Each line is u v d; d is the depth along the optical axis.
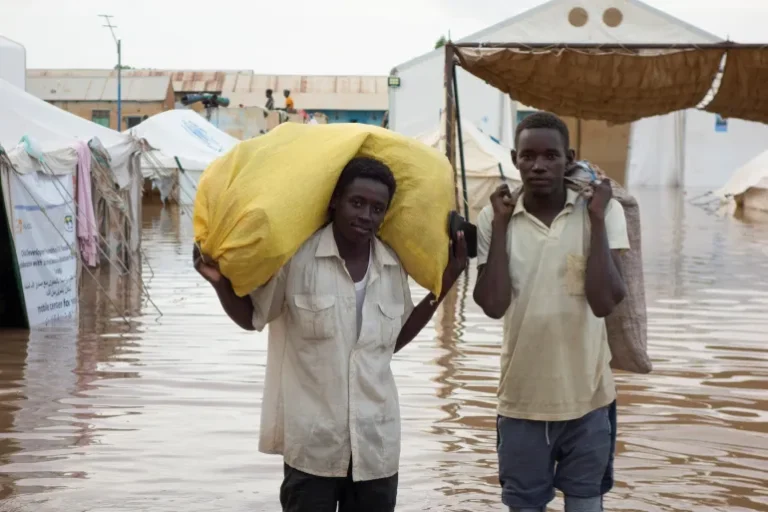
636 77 13.22
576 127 39.22
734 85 13.24
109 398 6.54
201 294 11.77
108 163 12.12
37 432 5.69
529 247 3.56
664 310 10.35
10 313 9.45
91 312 10.43
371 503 3.40
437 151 3.50
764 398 6.61
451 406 6.35
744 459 5.27
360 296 3.35
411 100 23.84
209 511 4.40
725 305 10.71
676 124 37.38
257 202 3.15
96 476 4.89
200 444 5.45
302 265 3.30
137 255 14.78
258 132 36.19
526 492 3.64
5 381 7.06
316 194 3.21
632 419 6.06
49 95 44.28
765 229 20.66
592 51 13.10
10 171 9.12
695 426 5.91
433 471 5.02
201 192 3.30
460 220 3.48
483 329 9.34
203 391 6.75
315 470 3.31
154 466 5.05
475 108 26.44
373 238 3.41
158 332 9.16
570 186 3.59
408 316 3.56
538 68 13.44
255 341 8.67
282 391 3.39
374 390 3.34
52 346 8.45
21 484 4.76
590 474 3.60
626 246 3.53
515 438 3.62
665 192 33.91
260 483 4.79
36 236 9.62
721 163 37.19
